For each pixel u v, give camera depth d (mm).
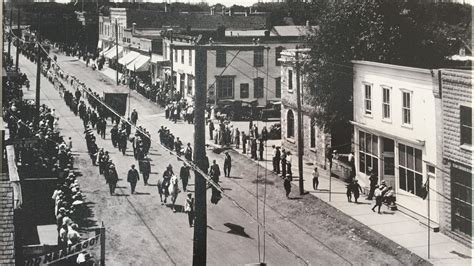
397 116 27859
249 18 74875
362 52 35094
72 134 42594
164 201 28344
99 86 65375
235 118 53156
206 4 84188
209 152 41281
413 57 35875
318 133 37062
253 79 56438
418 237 23891
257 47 19656
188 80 57219
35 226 23453
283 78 41438
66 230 20062
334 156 35562
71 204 24766
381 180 29469
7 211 18562
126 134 41281
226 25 74750
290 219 27219
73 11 100062
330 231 25406
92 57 89250
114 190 29797
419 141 25469
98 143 40531
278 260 22062
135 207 27438
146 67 68750
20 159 29203
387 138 29484
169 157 38094
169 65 62375
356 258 22219
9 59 59469
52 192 26578
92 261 19703
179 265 21016
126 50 79250
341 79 35500
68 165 30297
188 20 78125
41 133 32375
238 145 42719
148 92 61312
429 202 23578
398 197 27719
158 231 24516
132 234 23969
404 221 26094
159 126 47406
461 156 23172
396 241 23453
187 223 25719
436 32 36750
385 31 34969
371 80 30203
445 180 24188
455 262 20938
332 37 35500
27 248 19328
